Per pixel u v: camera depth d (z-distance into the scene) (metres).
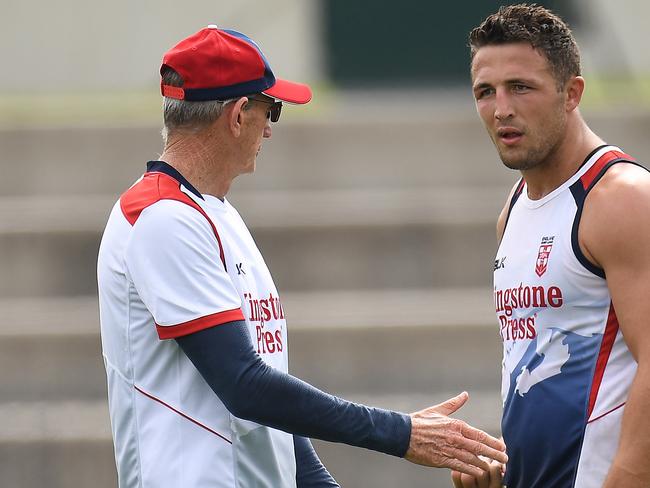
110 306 10.06
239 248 10.24
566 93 10.02
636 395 9.27
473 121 31.70
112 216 10.13
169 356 9.84
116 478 21.48
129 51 40.94
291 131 31.72
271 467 10.24
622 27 40.34
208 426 9.82
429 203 29.47
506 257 10.52
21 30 40.53
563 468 9.99
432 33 40.12
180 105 10.06
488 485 11.20
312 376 24.62
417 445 10.12
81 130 31.53
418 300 26.70
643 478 9.26
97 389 24.58
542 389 10.06
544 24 9.91
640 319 9.28
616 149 9.99
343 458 21.69
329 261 27.80
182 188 9.91
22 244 27.53
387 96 40.25
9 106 38.50
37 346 24.67
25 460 21.48
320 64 40.72
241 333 9.63
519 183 11.02
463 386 24.56
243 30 40.81
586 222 9.68
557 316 9.97
